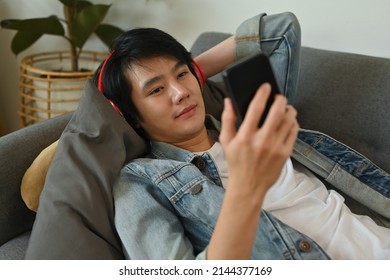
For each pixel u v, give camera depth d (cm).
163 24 152
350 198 93
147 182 75
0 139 87
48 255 65
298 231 71
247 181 45
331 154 91
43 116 156
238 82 47
